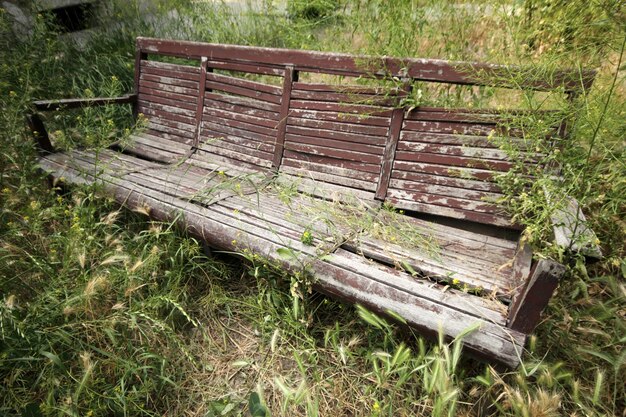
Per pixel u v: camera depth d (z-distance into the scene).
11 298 1.65
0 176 2.59
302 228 2.01
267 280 2.14
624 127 1.89
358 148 2.41
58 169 2.63
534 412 1.28
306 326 1.97
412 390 1.71
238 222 2.06
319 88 2.49
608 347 1.69
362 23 3.33
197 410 1.76
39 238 2.29
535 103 2.25
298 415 1.71
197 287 2.34
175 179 2.57
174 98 3.13
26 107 3.04
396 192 2.29
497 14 2.88
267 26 4.32
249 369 1.93
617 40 1.89
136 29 4.61
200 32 4.39
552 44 2.33
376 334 1.90
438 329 1.40
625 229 1.84
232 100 2.86
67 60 4.20
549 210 1.58
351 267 1.70
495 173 1.95
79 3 4.70
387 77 2.27
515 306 1.38
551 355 1.71
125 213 2.66
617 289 1.67
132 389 1.75
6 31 3.99
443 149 2.16
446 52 2.98
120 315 1.88
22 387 1.71
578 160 1.87
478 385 1.66
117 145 3.22
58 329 1.75
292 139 2.63
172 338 1.89
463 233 2.06
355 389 1.77
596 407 1.55
